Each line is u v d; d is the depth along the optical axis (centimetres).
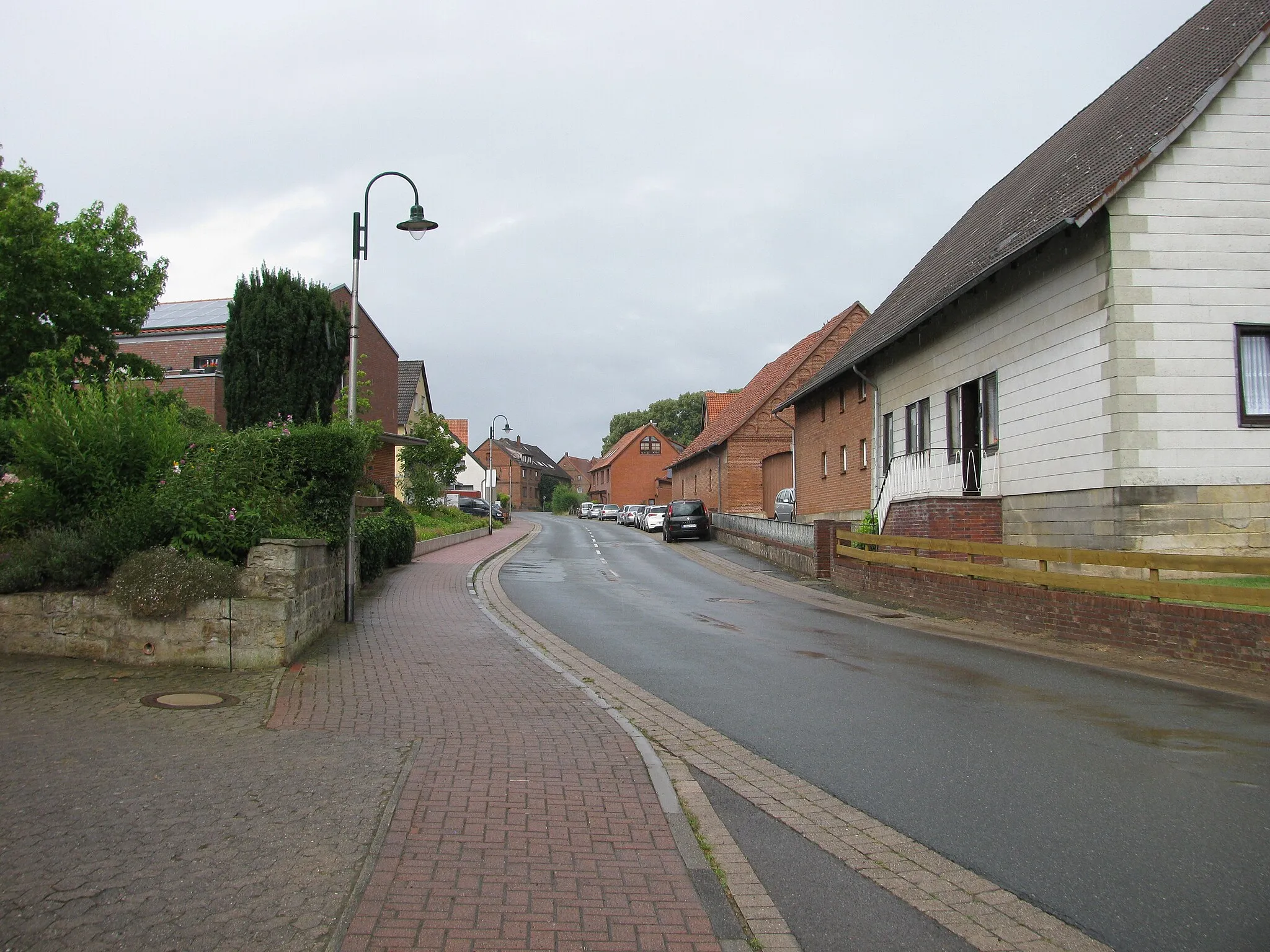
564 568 2484
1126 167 1349
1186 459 1350
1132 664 1024
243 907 381
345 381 2512
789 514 3722
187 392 3256
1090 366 1420
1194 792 561
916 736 705
